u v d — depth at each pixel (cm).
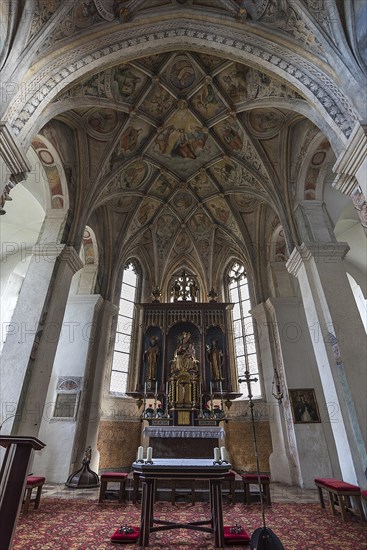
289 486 1039
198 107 1177
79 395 1120
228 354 1410
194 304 1506
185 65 1058
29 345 829
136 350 1533
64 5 706
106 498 809
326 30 693
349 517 633
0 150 602
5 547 294
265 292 1410
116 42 804
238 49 820
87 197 1106
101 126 1111
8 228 1366
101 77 944
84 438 1114
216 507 500
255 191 1290
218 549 473
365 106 614
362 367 739
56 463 1023
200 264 1727
